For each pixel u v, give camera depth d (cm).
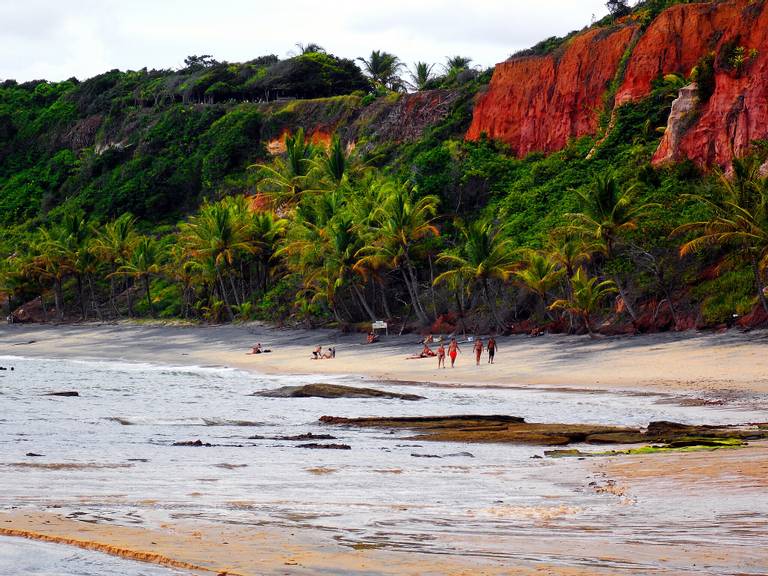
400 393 4053
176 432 2570
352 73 16512
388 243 8112
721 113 7288
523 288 7450
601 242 6456
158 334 9762
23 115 18900
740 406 3209
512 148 10225
